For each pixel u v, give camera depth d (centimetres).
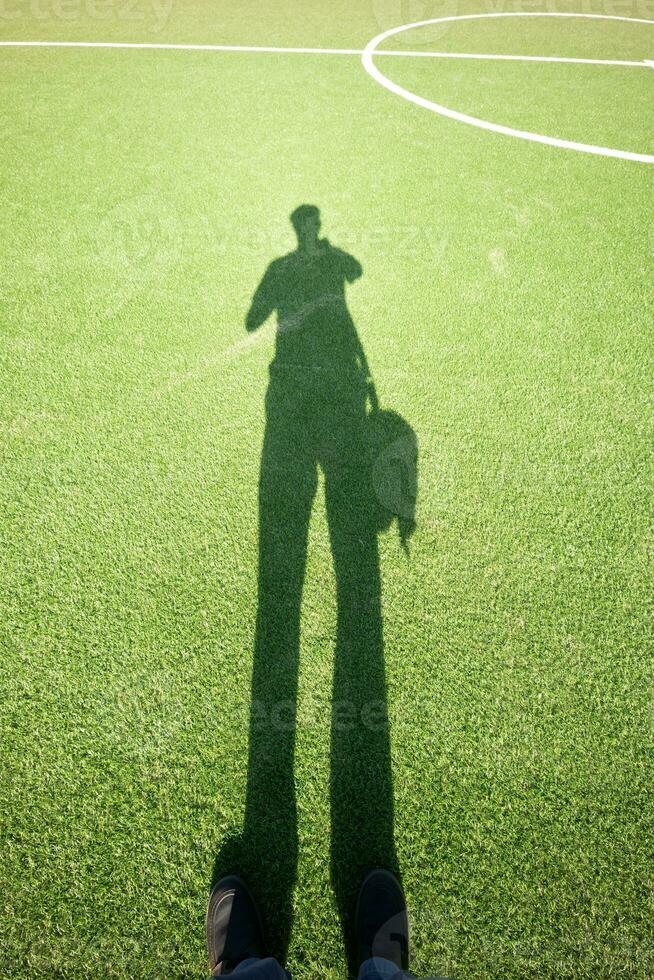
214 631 216
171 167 509
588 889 169
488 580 233
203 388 309
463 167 521
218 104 643
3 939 157
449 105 654
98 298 364
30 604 220
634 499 262
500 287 383
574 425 294
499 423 294
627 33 925
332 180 495
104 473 267
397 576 233
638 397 309
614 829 178
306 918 164
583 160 536
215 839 174
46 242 411
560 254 414
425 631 218
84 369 316
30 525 245
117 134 566
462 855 173
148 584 228
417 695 202
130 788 181
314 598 226
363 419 296
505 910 165
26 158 514
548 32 925
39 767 183
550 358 331
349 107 642
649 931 163
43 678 202
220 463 273
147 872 168
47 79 698
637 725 197
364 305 366
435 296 374
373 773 186
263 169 510
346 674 206
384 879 166
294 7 1031
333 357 330
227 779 184
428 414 299
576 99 675
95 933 159
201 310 359
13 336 334
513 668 209
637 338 345
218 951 153
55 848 170
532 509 257
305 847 174
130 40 847
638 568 238
